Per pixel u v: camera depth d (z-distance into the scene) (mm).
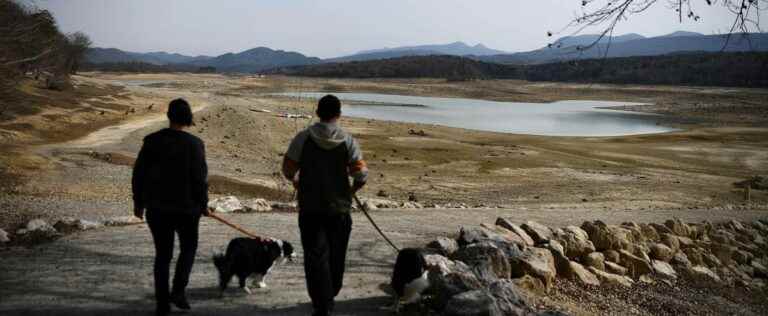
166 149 4445
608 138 61188
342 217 4562
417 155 42844
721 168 44281
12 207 14375
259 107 82750
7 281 5898
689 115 110250
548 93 182250
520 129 77375
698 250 12531
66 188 21844
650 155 48938
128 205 17047
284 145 47594
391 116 90188
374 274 7066
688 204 28156
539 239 9281
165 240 4598
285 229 10125
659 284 9969
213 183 26250
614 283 9023
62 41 75000
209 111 62875
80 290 5699
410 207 17094
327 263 4516
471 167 38625
